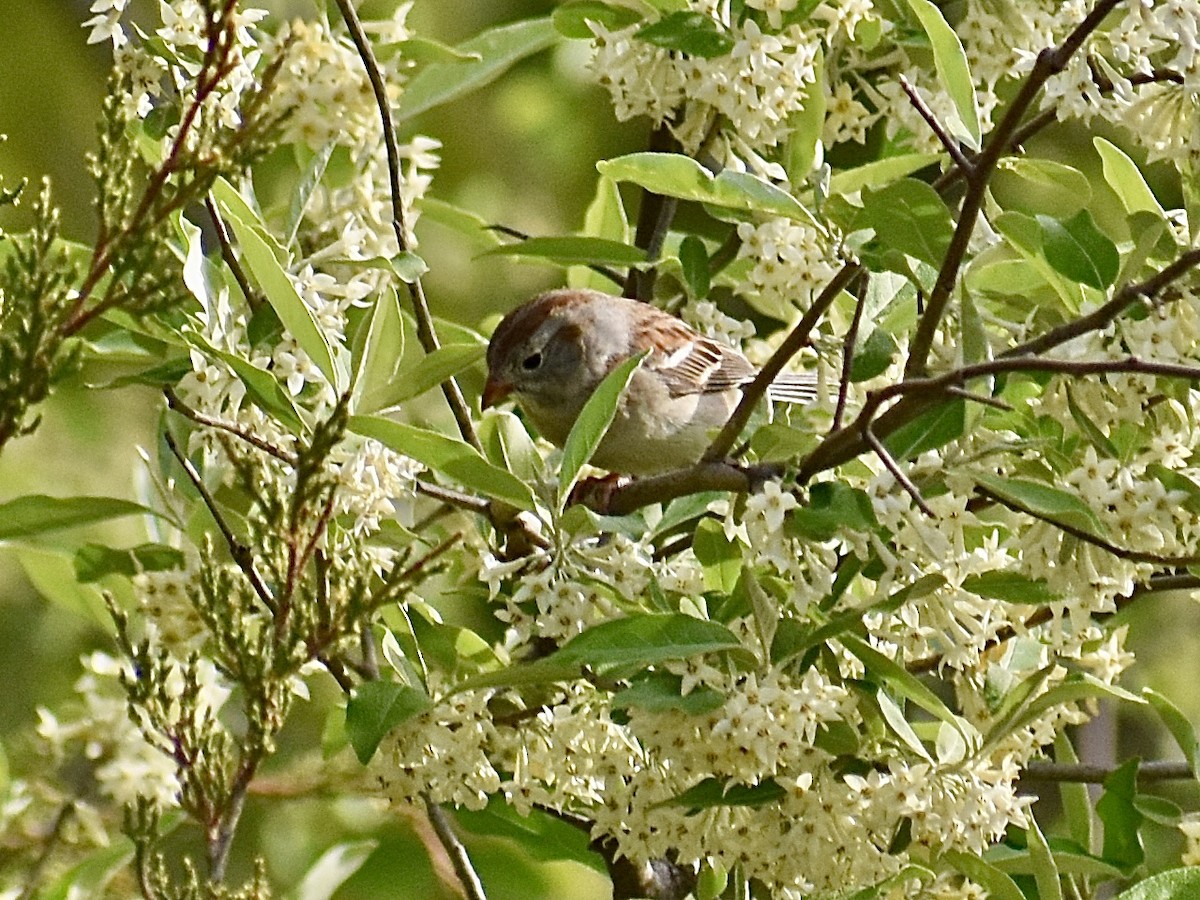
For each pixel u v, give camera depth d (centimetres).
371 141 952
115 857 936
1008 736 793
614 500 822
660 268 1094
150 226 654
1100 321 744
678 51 923
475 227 1075
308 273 873
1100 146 876
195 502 965
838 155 1223
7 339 632
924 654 816
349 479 798
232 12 695
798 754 745
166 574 825
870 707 793
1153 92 820
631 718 780
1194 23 800
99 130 654
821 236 877
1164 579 855
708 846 790
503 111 1656
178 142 662
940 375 727
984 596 796
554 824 998
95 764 991
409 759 776
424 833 1077
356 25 882
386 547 912
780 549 752
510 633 957
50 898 925
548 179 1656
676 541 962
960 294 785
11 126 1609
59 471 1422
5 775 934
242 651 692
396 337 826
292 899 1041
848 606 821
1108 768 872
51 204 684
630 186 1677
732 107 888
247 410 852
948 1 1014
